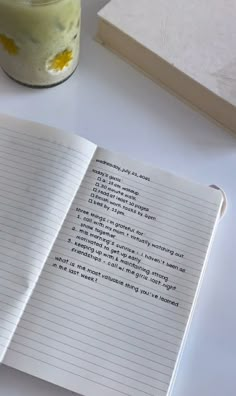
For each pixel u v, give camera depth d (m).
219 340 0.43
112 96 0.51
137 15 0.50
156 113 0.51
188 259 0.43
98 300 0.42
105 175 0.46
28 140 0.46
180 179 0.46
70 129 0.50
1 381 0.40
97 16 0.53
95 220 0.44
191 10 0.50
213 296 0.44
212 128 0.50
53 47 0.44
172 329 0.41
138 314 0.41
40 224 0.43
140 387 0.39
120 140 0.50
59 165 0.45
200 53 0.49
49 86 0.50
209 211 0.45
